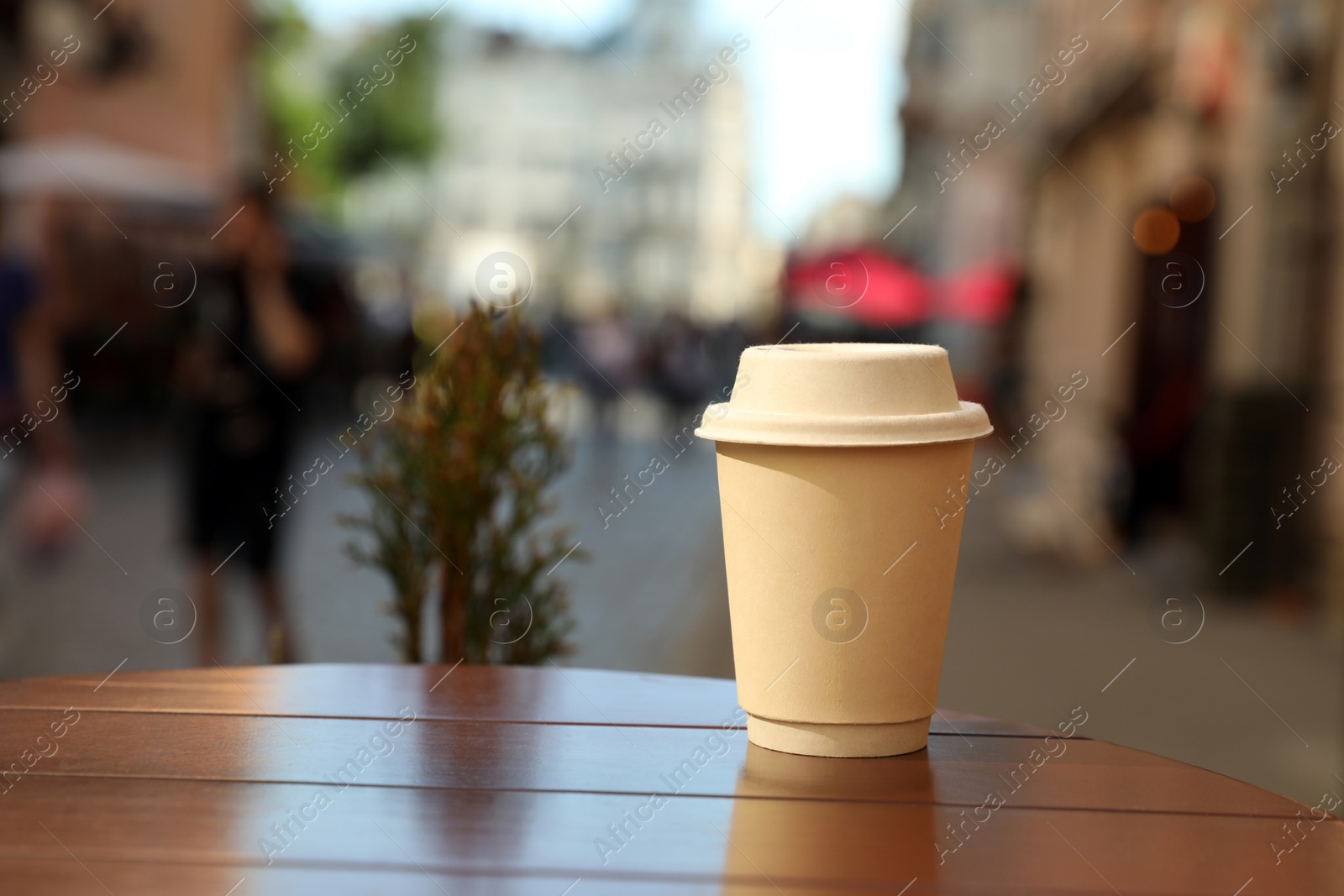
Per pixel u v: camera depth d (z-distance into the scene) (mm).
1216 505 7129
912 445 1415
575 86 44250
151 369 13469
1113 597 7285
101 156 13523
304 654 4789
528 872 1109
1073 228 14086
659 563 7969
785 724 1495
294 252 13273
